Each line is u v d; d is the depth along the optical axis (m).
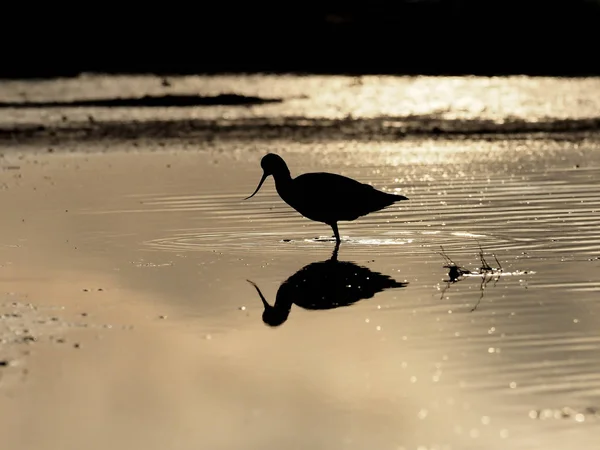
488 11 70.12
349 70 64.31
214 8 73.38
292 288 12.65
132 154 26.02
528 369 9.46
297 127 33.00
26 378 9.42
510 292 12.23
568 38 66.12
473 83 54.41
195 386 9.20
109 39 68.50
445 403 8.70
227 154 25.95
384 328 10.84
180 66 65.94
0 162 24.53
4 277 13.20
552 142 28.06
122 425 8.40
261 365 9.73
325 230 16.30
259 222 16.97
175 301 12.04
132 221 17.00
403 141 28.97
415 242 15.25
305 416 8.50
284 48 69.50
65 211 17.91
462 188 19.88
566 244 14.79
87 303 11.97
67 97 46.00
